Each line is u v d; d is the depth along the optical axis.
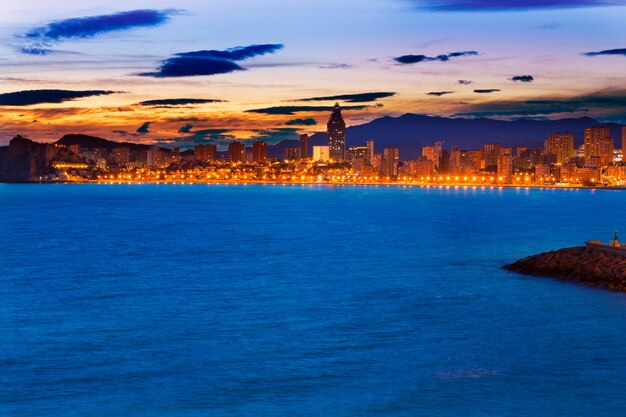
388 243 118.56
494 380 44.16
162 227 156.38
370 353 49.59
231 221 175.38
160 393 42.41
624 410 39.72
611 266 73.69
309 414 39.38
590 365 46.81
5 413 39.59
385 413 39.41
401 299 67.12
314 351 50.09
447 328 56.06
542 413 39.34
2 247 113.75
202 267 89.19
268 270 86.31
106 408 40.28
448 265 89.94
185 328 56.34
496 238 127.62
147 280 78.88
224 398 41.66
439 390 42.59
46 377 45.00
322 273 83.56
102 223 169.88
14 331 55.44
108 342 52.41
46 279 79.75
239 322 58.34
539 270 79.88
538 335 53.75
